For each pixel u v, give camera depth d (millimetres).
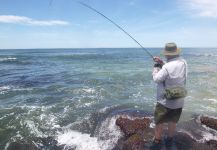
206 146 5340
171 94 4316
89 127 6918
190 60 29969
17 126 7086
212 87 11930
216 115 7516
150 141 5492
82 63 26188
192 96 10023
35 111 8250
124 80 13867
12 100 9781
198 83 12992
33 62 28281
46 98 9953
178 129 6203
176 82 4359
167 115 4621
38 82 13469
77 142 6266
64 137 6504
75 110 8320
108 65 23422
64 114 7957
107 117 7277
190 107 8367
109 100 9484
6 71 18812
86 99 9641
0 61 29609
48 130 6867
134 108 8172
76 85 12391
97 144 6109
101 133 6535
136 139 5648
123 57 37906
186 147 5273
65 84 12703
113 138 6207
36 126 7090
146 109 8070
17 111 8258
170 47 4363
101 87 11766
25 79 14539
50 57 38719
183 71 4391
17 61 29750
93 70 18844
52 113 8078
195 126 6512
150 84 12789
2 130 6840
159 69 4621
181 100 4516
